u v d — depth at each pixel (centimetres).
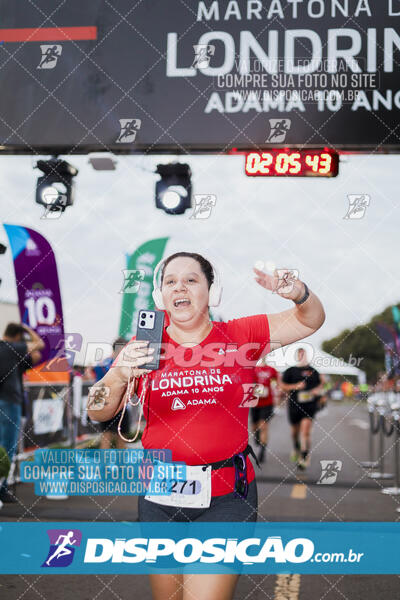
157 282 273
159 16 530
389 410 766
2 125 537
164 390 254
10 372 568
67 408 805
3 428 565
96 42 535
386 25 503
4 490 554
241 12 518
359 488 684
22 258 639
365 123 503
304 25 510
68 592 354
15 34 541
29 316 638
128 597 348
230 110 516
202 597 229
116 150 539
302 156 512
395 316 796
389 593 359
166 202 522
